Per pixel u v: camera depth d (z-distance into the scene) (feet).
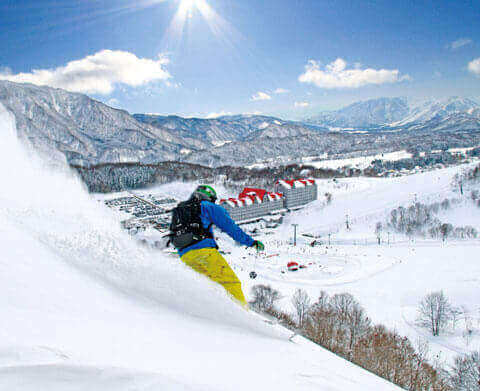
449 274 165.17
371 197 383.65
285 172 654.94
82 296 6.06
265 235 295.69
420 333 101.55
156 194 514.68
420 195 354.54
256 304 103.65
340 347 42.63
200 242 11.50
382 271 177.68
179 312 8.24
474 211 288.30
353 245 245.45
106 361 3.70
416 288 148.56
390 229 283.59
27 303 4.61
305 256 210.79
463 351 86.33
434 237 252.62
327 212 355.77
